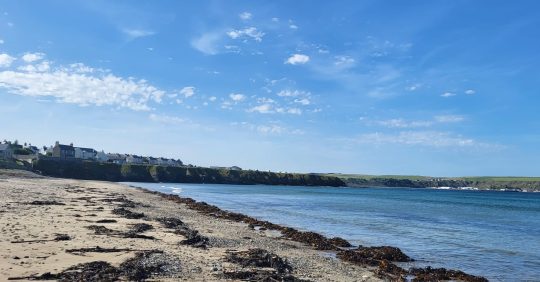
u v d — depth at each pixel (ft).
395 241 96.68
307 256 67.67
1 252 46.21
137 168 538.47
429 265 70.79
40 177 308.40
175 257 51.85
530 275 65.67
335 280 50.29
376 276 56.39
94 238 61.05
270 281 43.83
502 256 81.66
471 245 94.53
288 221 131.85
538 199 437.58
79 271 40.63
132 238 64.95
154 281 39.93
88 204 123.85
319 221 133.69
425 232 115.24
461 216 181.37
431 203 285.64
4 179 231.71
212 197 257.55
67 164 459.73
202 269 46.68
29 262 42.88
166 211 129.18
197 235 72.33
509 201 368.89
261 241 79.41
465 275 61.00
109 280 38.68
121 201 145.38
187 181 581.12
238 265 51.16
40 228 65.87
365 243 91.91
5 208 90.94
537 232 128.67
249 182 652.07
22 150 482.69
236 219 120.16
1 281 35.63
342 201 257.96
